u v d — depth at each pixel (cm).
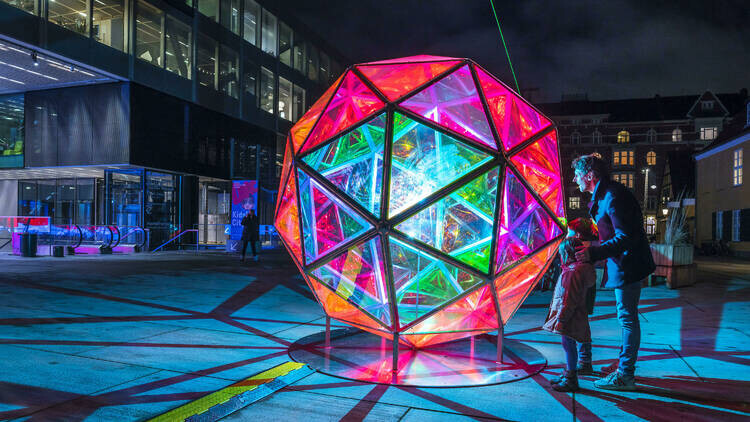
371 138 425
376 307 436
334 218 443
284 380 395
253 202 2186
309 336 559
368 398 358
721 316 719
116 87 2036
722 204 3181
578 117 6762
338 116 461
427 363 454
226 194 2772
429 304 425
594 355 496
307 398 356
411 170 413
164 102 2202
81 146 2084
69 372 401
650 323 664
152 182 2219
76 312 667
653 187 6488
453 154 416
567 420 321
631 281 376
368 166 424
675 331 610
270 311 732
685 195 3959
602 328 634
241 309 741
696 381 406
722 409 343
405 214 403
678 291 1026
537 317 721
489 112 424
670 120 6469
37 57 1742
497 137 416
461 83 440
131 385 373
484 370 433
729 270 1700
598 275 1183
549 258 483
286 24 3200
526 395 370
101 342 507
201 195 2841
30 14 1634
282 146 3183
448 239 418
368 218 411
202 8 2433
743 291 1028
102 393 354
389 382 396
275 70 3069
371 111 434
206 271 1306
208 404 336
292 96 3291
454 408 340
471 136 428
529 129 462
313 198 457
